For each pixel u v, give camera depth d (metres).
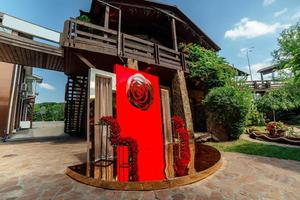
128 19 9.94
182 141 5.96
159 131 6.05
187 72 9.45
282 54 9.84
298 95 14.40
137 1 8.46
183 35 12.27
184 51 10.82
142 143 5.25
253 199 2.52
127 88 5.37
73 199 2.57
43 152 5.89
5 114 11.23
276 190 2.80
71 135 11.42
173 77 9.12
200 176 3.27
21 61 8.88
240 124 7.88
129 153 4.13
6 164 4.43
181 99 8.58
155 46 8.09
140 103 5.67
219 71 9.41
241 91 8.41
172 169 3.88
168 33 11.88
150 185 2.88
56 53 8.02
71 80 10.31
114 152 4.86
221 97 7.83
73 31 5.91
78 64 7.38
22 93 17.08
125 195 2.69
